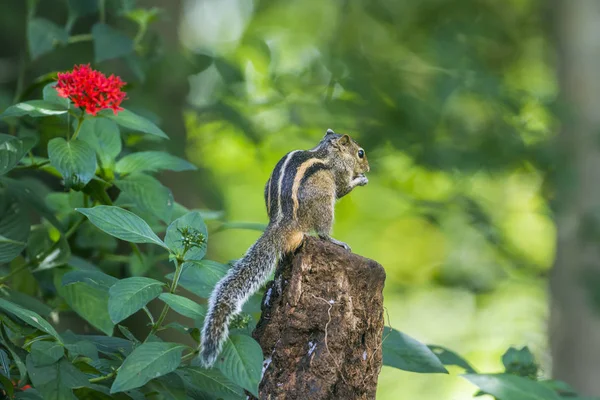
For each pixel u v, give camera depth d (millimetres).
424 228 26141
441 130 17703
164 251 10211
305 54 19953
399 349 7445
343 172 9125
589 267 19453
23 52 12578
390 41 21094
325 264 6891
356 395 6816
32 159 8188
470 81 16297
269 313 7016
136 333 11859
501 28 20922
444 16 21078
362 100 16359
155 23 13750
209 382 6160
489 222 19109
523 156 17328
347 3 21453
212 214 8672
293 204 7887
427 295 27016
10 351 6410
